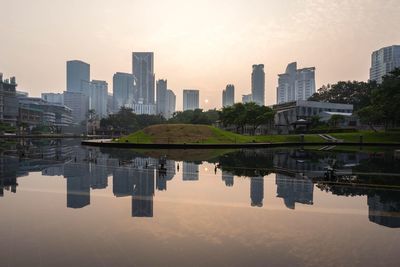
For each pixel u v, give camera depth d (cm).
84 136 14338
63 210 1328
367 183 2039
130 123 17300
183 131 7000
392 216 1253
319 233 1048
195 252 890
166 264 813
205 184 1991
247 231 1069
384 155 4256
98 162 3284
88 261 828
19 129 15250
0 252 884
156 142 6244
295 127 10281
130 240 980
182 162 3328
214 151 5069
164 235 1028
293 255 870
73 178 2217
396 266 803
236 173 2497
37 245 936
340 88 15162
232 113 10188
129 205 1423
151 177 2269
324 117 11319
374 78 18600
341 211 1334
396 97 7144
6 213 1280
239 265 809
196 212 1311
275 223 1159
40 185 1933
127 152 4772
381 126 9894
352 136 7769
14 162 3316
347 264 816
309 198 1589
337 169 2723
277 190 1800
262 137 7838
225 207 1395
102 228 1094
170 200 1532
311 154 4472
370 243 959
